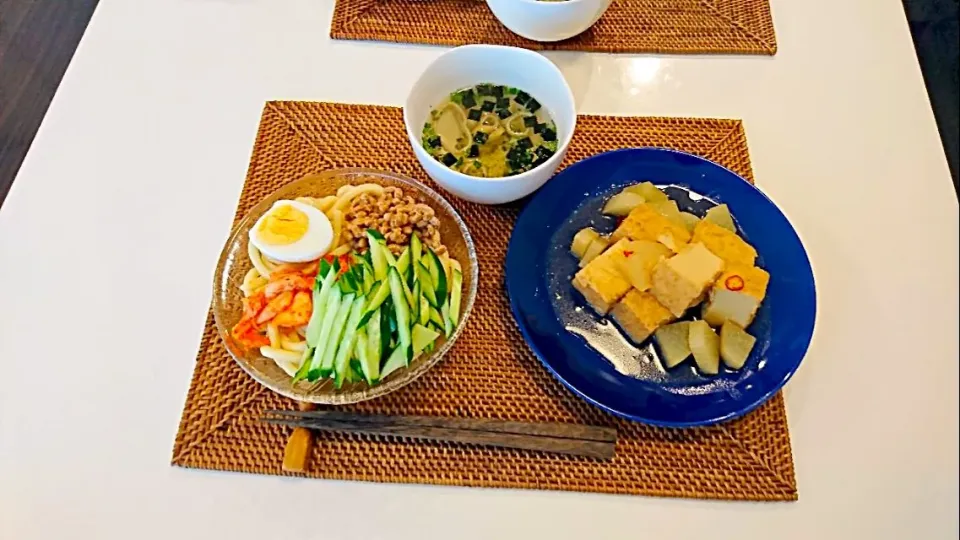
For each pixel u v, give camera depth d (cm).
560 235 46
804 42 56
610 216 46
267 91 54
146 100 54
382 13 57
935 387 43
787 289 43
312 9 58
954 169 60
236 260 46
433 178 46
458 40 56
